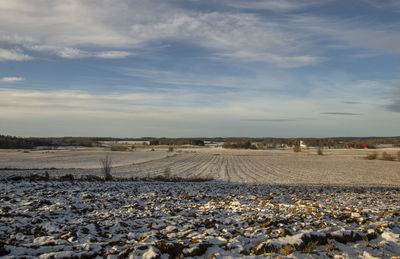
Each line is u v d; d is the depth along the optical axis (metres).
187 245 7.70
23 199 14.99
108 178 33.78
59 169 49.00
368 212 12.39
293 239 7.84
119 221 11.05
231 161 83.56
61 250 7.51
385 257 6.95
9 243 7.86
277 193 22.20
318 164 75.06
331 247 7.43
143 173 47.97
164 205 15.30
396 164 75.88
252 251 7.32
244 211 13.59
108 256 6.95
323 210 13.27
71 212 12.65
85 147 170.50
